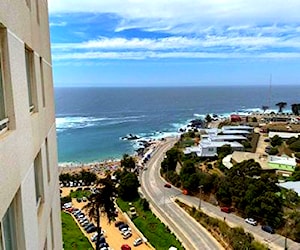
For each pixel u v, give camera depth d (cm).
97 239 3769
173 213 4978
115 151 10769
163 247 4034
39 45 779
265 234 4100
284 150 7788
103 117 19988
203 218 4662
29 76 678
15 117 456
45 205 761
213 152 7556
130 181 5616
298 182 5219
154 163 7894
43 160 767
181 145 9169
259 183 4644
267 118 13688
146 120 18500
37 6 763
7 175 405
